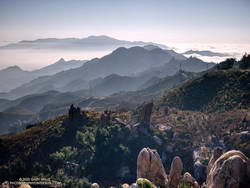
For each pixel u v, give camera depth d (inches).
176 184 2113.7
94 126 6628.9
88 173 5565.9
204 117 6919.3
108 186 5231.3
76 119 6811.0
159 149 5802.2
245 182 1063.6
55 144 6048.2
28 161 5561.0
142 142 6033.5
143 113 6589.6
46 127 6899.6
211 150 5167.3
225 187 1077.8
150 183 1707.7
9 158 5743.1
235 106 7263.8
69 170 5369.1
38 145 5959.6
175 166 2158.0
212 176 1148.5
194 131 6181.1
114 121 6879.9
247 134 5022.1
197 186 1822.1
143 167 2071.9
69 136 6318.9
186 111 7741.1
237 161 1083.9
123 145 6053.2
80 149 5925.2
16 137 6604.3
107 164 5782.5
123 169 5639.8
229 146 5032.0
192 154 5216.5
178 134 6067.9
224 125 6067.9
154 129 6407.5
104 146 6023.6
